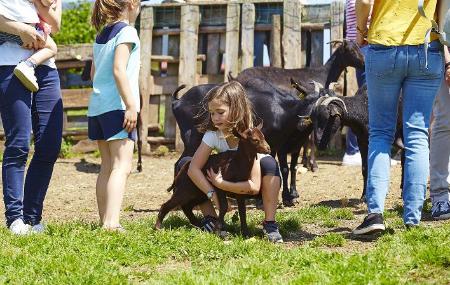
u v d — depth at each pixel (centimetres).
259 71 995
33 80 729
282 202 891
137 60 749
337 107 854
